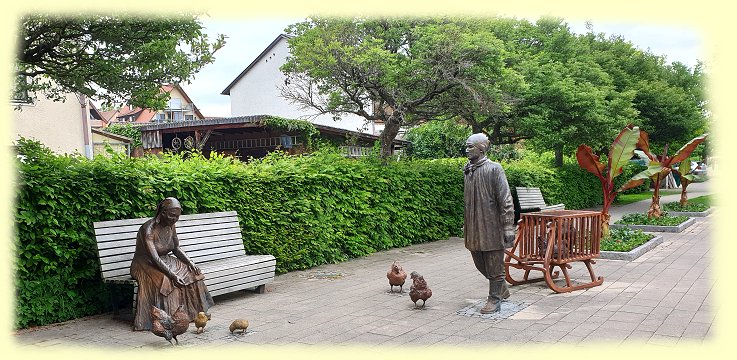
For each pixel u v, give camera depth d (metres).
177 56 8.20
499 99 14.14
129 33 7.27
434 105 14.70
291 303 7.63
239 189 9.17
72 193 6.84
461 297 7.89
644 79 27.14
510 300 7.55
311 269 10.31
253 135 20.55
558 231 7.97
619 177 27.17
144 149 21.55
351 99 14.64
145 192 7.61
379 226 12.36
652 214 15.91
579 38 26.12
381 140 14.43
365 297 7.97
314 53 12.86
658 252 11.29
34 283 6.44
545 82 18.38
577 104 18.47
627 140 11.70
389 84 13.07
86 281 7.03
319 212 10.63
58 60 7.93
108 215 7.23
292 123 18.61
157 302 6.45
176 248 6.91
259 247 9.46
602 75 21.81
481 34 12.95
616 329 6.02
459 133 20.78
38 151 7.10
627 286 8.21
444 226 14.50
